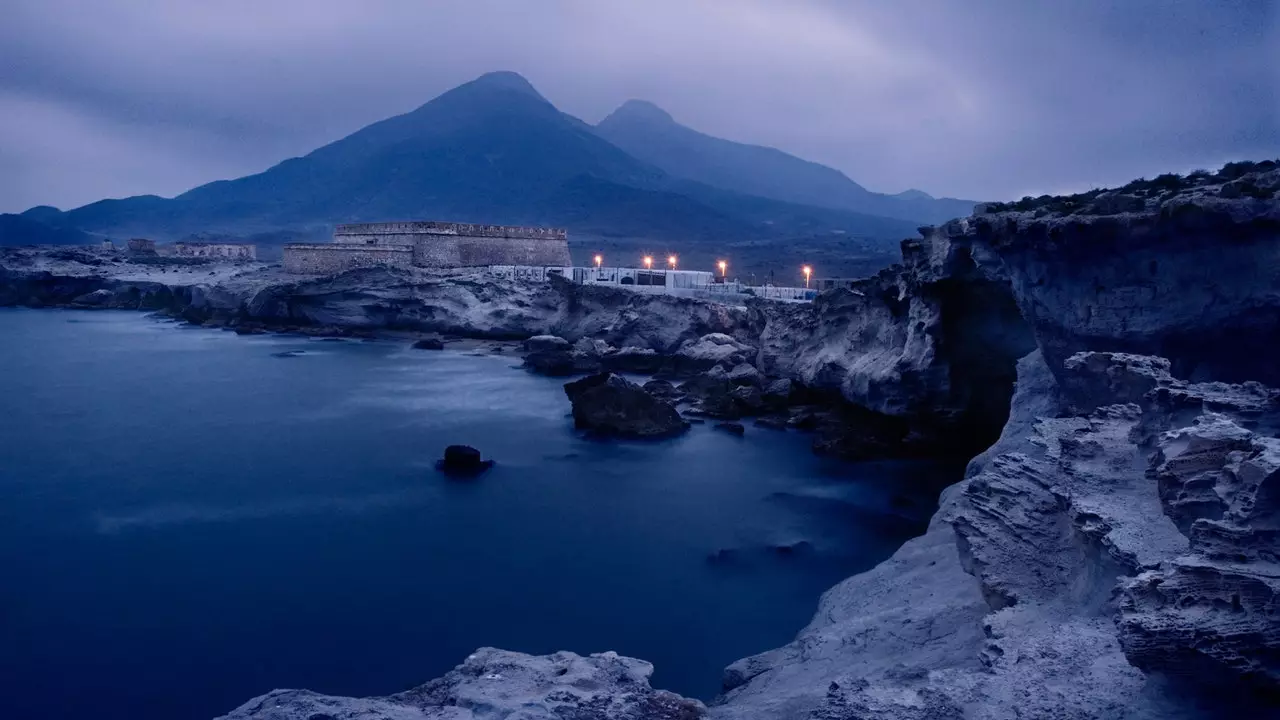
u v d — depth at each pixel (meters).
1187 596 8.29
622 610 22.83
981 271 31.23
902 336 39.94
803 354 49.25
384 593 24.17
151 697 18.47
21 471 37.12
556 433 43.75
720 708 13.95
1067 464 12.47
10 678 19.19
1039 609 11.26
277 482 35.53
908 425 39.25
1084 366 15.97
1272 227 17.41
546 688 10.95
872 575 19.62
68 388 56.31
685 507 31.62
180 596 23.98
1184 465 9.79
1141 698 8.45
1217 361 19.14
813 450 39.19
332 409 50.09
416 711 10.21
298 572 25.80
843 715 9.26
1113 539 10.09
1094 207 21.45
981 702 9.03
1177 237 19.02
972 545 13.10
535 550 27.55
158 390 55.81
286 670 19.64
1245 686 7.91
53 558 26.88
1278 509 8.34
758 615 22.39
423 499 33.16
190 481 35.75
